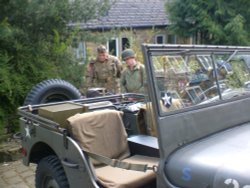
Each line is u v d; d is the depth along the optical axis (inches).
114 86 289.6
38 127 147.9
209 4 489.7
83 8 304.5
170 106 108.4
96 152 140.3
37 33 298.4
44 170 147.7
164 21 604.7
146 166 112.4
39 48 299.3
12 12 285.0
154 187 129.8
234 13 490.6
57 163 144.2
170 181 101.9
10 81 271.7
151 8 635.5
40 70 294.5
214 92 122.8
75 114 151.6
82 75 312.8
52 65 304.8
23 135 161.9
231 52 132.7
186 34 530.3
